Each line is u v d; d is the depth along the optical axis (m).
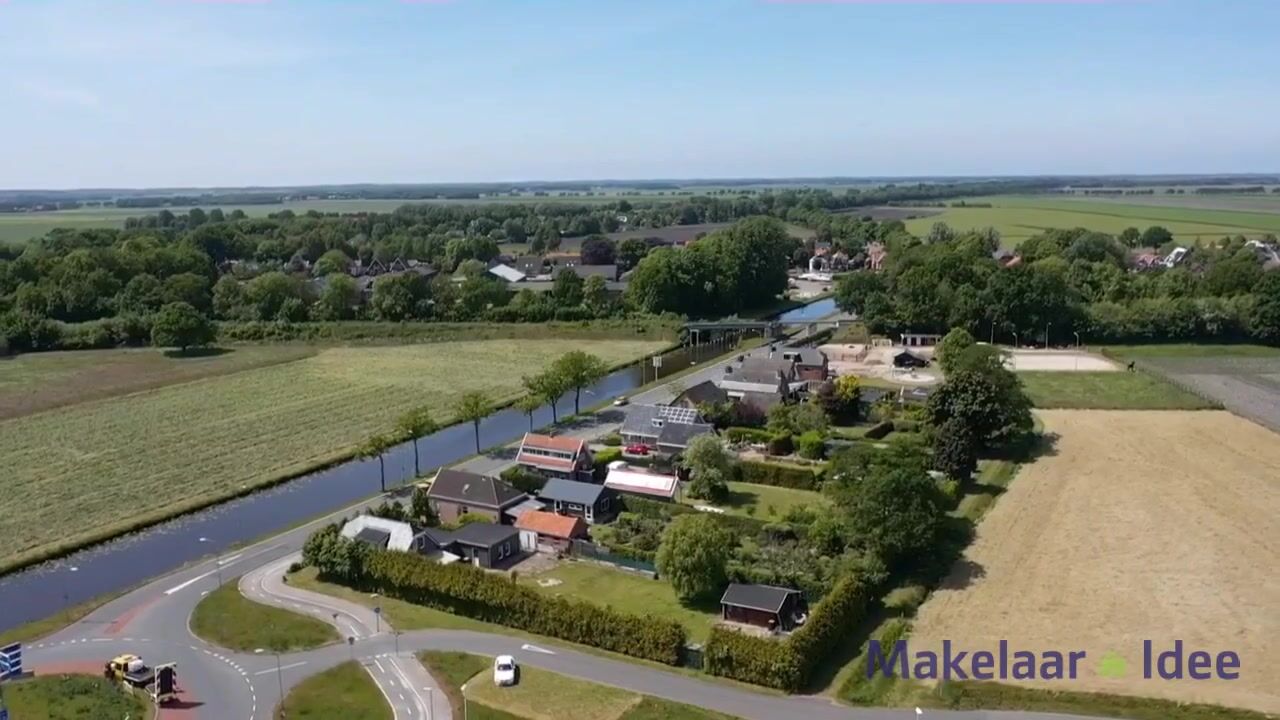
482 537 78.44
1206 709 53.53
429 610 68.94
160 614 68.25
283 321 193.12
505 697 56.59
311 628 65.69
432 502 89.12
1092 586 70.38
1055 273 174.12
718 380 138.25
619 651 62.28
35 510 90.62
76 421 123.56
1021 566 74.31
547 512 83.12
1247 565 73.19
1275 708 53.53
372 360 165.12
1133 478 94.38
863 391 128.12
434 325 192.50
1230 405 123.31
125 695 56.62
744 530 81.50
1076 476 95.38
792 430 110.38
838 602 62.97
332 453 108.94
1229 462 98.88
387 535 77.56
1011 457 102.25
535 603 65.19
